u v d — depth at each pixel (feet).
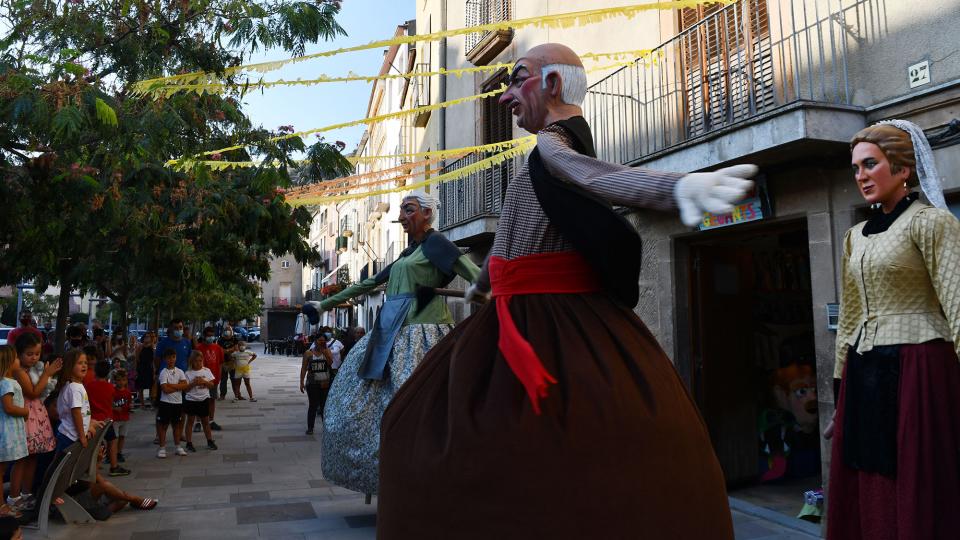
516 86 4.48
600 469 3.49
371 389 14.33
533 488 3.49
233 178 29.35
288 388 63.62
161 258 30.89
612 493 3.46
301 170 23.00
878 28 16.05
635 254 3.83
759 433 22.61
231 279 42.93
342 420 14.47
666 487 3.58
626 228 3.75
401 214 14.58
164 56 21.95
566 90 4.36
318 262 37.47
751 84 18.01
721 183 2.74
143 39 21.43
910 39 15.33
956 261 6.45
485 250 38.06
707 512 3.74
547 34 32.35
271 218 30.42
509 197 4.40
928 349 6.69
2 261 26.58
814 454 23.13
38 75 17.25
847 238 7.76
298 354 139.33
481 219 34.76
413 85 58.75
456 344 4.22
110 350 47.09
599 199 3.83
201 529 16.61
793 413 23.04
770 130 16.31
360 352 14.94
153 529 16.60
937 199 6.82
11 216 19.63
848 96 16.19
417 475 3.82
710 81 20.71
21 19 20.48
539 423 3.58
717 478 3.94
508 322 3.81
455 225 37.93
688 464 3.72
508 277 4.20
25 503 17.37
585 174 3.55
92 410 22.91
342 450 14.43
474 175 39.78
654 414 3.67
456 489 3.62
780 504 19.42
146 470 24.48
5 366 16.85
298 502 19.39
